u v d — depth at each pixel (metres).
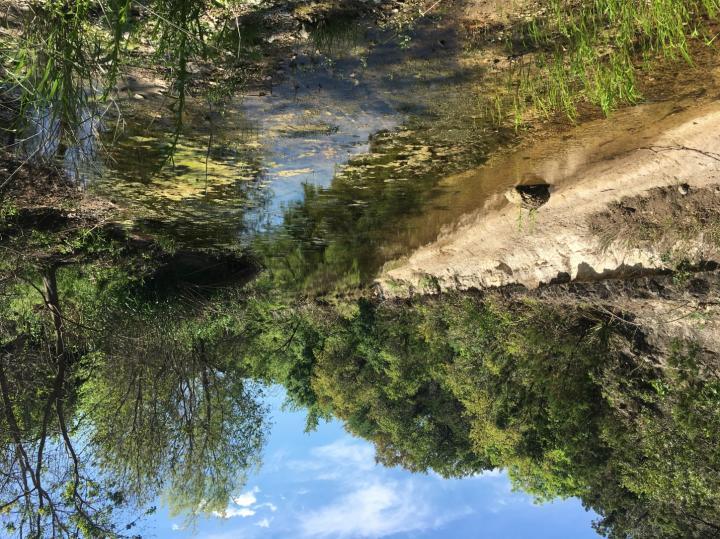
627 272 6.00
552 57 3.32
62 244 7.25
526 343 8.04
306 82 3.88
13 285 8.14
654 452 6.35
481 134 4.70
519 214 6.36
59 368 8.77
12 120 2.91
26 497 7.90
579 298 6.54
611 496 8.55
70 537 8.22
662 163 4.88
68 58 2.04
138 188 5.55
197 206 6.45
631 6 2.64
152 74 3.39
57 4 2.06
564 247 6.55
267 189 5.97
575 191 5.81
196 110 4.00
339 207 6.90
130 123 3.88
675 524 6.53
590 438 8.02
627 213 5.54
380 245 9.24
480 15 3.39
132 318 9.11
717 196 4.72
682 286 5.39
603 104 3.13
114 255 7.93
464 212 7.32
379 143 4.88
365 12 3.42
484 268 8.26
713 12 2.71
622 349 6.89
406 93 4.03
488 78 3.76
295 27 3.37
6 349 8.93
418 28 3.54
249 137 4.55
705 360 5.69
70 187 5.43
